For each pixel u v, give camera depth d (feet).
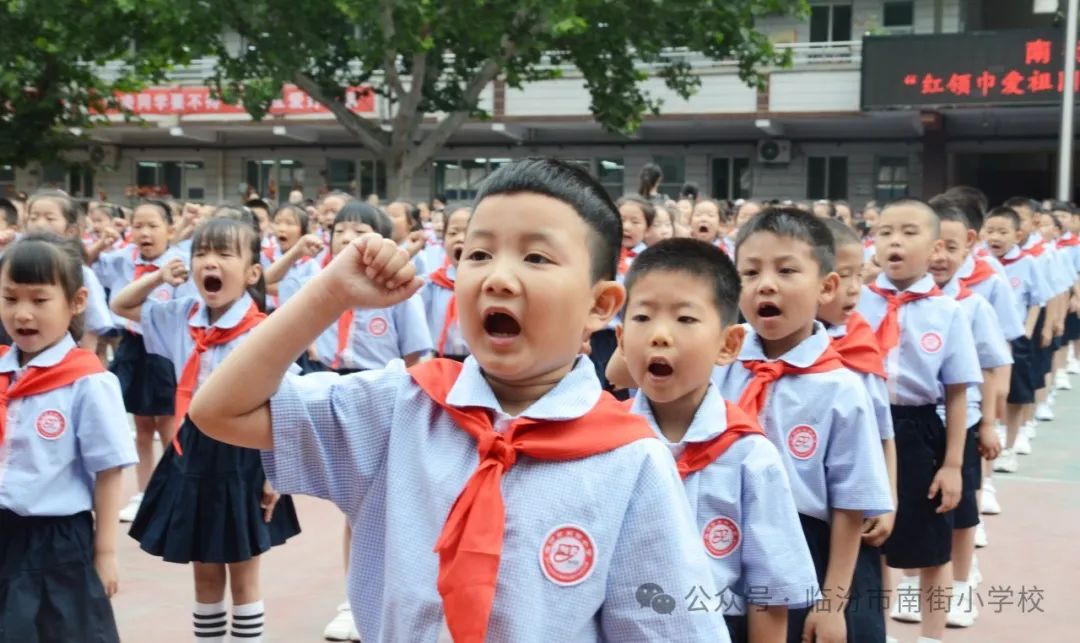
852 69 59.98
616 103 51.08
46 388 11.05
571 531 5.25
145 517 13.33
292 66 46.11
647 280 8.55
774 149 63.77
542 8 43.86
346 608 15.08
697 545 5.54
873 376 11.64
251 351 5.28
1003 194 68.90
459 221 19.51
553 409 5.33
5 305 11.09
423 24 44.50
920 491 13.97
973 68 55.67
